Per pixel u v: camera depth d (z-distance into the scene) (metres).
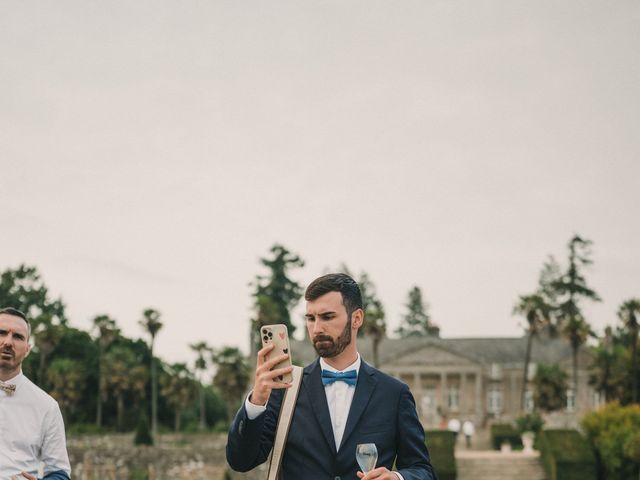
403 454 4.84
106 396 76.12
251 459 4.57
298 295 92.06
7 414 5.70
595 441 38.75
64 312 93.06
